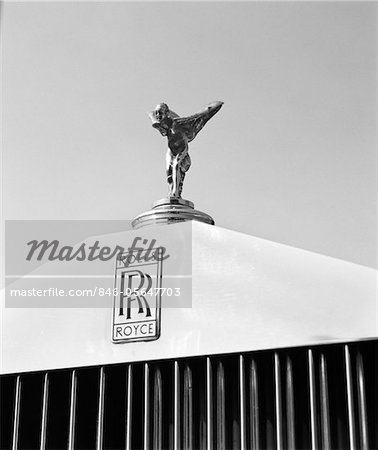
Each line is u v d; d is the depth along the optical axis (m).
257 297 1.41
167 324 1.46
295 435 1.37
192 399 1.44
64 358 1.54
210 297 1.44
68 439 1.51
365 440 1.32
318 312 1.36
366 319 1.33
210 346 1.42
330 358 1.37
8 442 1.58
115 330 1.50
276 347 1.37
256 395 1.40
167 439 1.45
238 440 1.40
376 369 1.35
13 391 1.60
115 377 1.51
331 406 1.36
